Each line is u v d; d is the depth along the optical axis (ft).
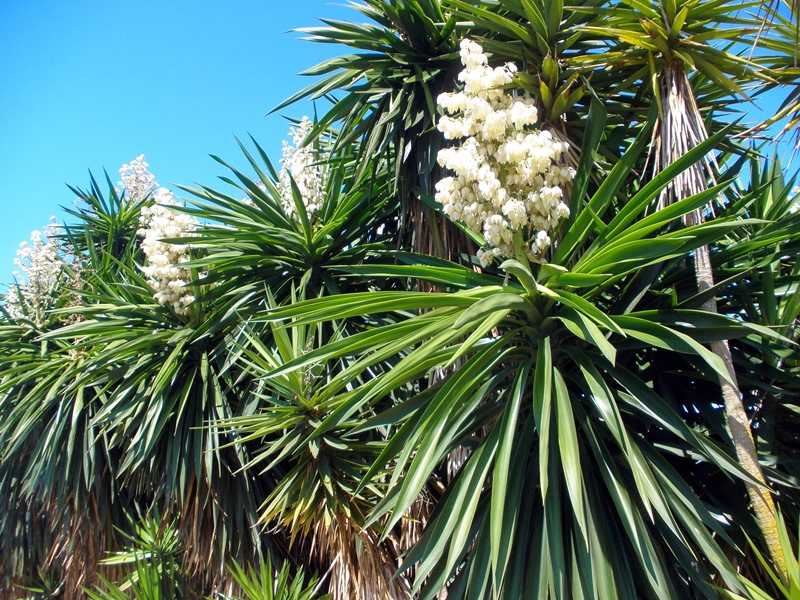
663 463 7.50
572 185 8.95
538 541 7.34
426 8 11.15
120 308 14.23
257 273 13.26
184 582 14.08
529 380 8.55
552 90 9.41
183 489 12.21
